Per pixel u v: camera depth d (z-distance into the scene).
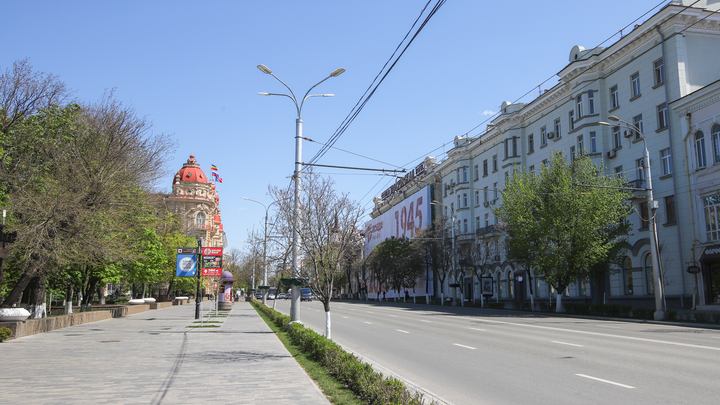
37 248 19.62
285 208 15.45
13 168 22.09
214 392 8.12
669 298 32.38
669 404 7.32
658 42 34.34
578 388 8.59
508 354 13.06
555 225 33.16
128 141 25.23
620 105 37.97
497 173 55.34
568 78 42.19
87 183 21.64
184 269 27.73
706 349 13.23
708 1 33.84
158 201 29.62
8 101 22.69
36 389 8.39
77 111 24.30
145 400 7.52
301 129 19.36
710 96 29.91
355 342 16.72
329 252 13.46
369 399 7.37
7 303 20.58
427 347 15.07
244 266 70.44
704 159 30.50
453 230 52.22
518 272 51.16
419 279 73.62
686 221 31.52
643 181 34.84
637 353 12.64
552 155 36.34
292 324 18.16
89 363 11.49
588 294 41.34
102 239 22.39
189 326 23.64
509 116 51.94
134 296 51.50
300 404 7.26
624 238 35.69
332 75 19.53
